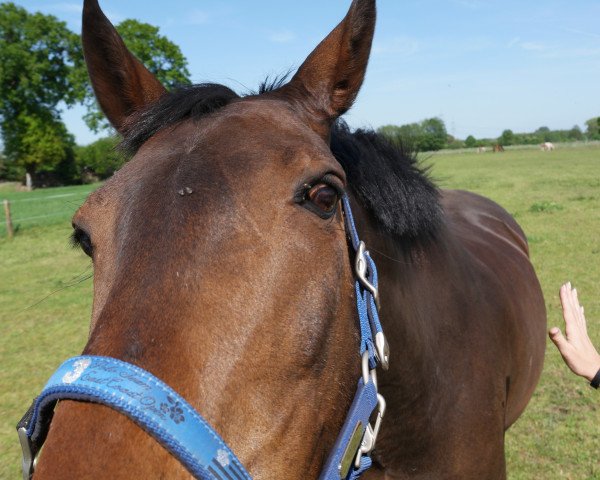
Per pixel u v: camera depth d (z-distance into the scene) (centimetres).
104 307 121
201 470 105
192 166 136
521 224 1160
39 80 4125
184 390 112
